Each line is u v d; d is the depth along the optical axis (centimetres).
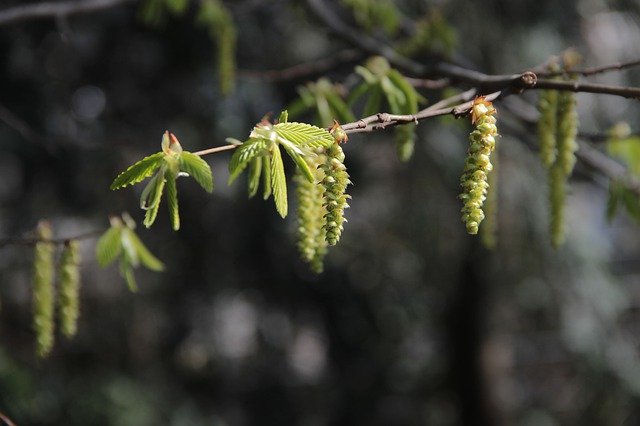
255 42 809
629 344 888
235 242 878
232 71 512
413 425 954
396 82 339
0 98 785
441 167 778
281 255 890
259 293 925
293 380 998
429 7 725
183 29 793
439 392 963
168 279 885
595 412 866
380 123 223
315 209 254
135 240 344
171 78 825
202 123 823
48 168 799
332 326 934
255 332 970
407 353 971
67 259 339
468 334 926
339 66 575
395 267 899
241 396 962
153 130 830
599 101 799
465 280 878
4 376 721
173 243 871
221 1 565
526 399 1044
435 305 942
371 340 945
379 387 955
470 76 359
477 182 211
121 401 797
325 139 212
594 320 840
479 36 758
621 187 401
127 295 880
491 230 365
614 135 387
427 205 818
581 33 823
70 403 788
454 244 846
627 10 780
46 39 784
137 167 220
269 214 868
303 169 212
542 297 868
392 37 581
